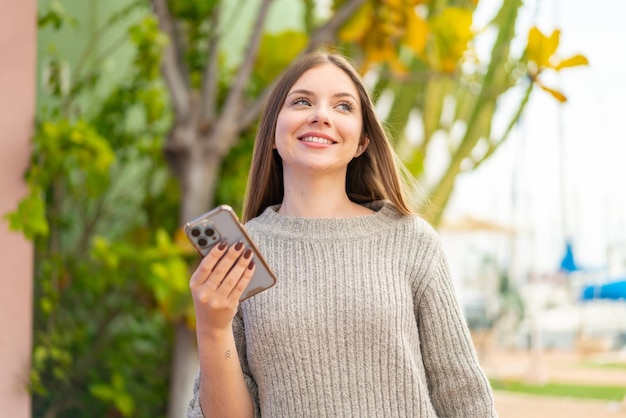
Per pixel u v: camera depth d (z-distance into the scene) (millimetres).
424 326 1582
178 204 4613
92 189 3838
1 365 2971
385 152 1690
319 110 1571
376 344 1506
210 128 4055
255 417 1592
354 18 3916
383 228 1605
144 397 4332
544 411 6730
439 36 3887
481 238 11758
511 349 10891
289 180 1657
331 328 1513
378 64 4395
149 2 4207
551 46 3258
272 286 1519
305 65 1637
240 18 5996
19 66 3045
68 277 4023
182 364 3998
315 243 1573
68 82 4277
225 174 4566
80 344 4258
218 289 1378
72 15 4836
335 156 1588
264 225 1637
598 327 11445
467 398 1564
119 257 3789
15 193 3053
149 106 4457
